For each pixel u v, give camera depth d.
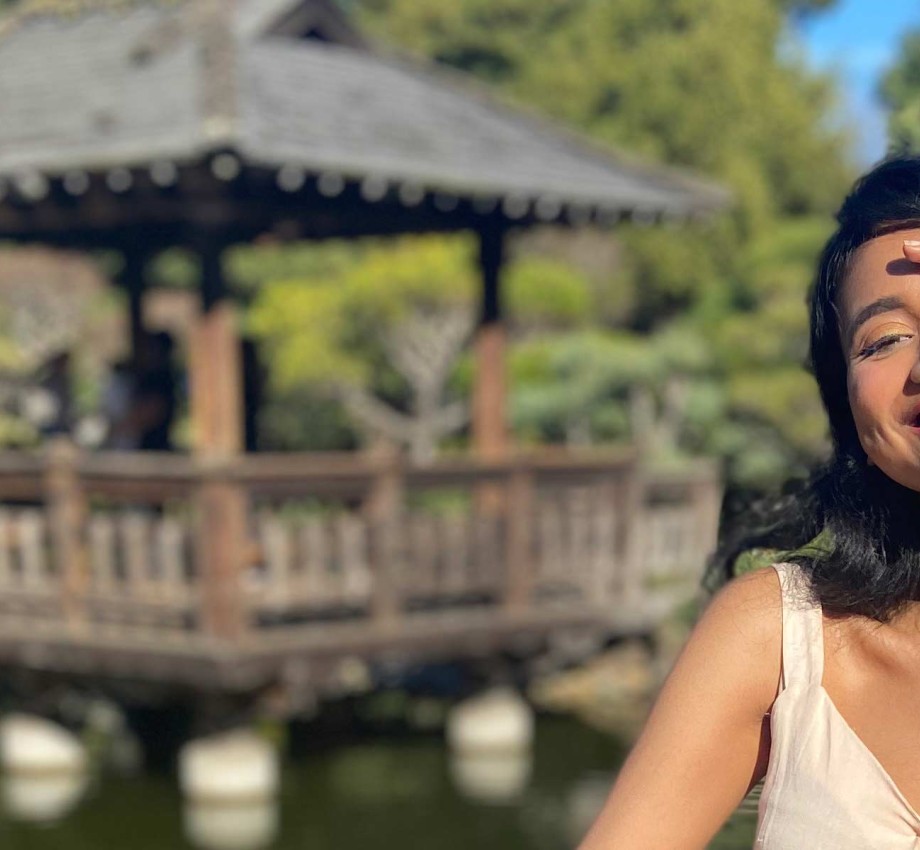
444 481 9.09
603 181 10.48
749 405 17.34
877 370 1.23
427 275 19.08
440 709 11.12
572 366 18.17
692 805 1.20
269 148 8.21
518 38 32.44
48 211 9.62
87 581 8.70
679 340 18.12
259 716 8.59
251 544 8.38
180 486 8.20
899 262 1.25
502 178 9.67
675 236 23.69
